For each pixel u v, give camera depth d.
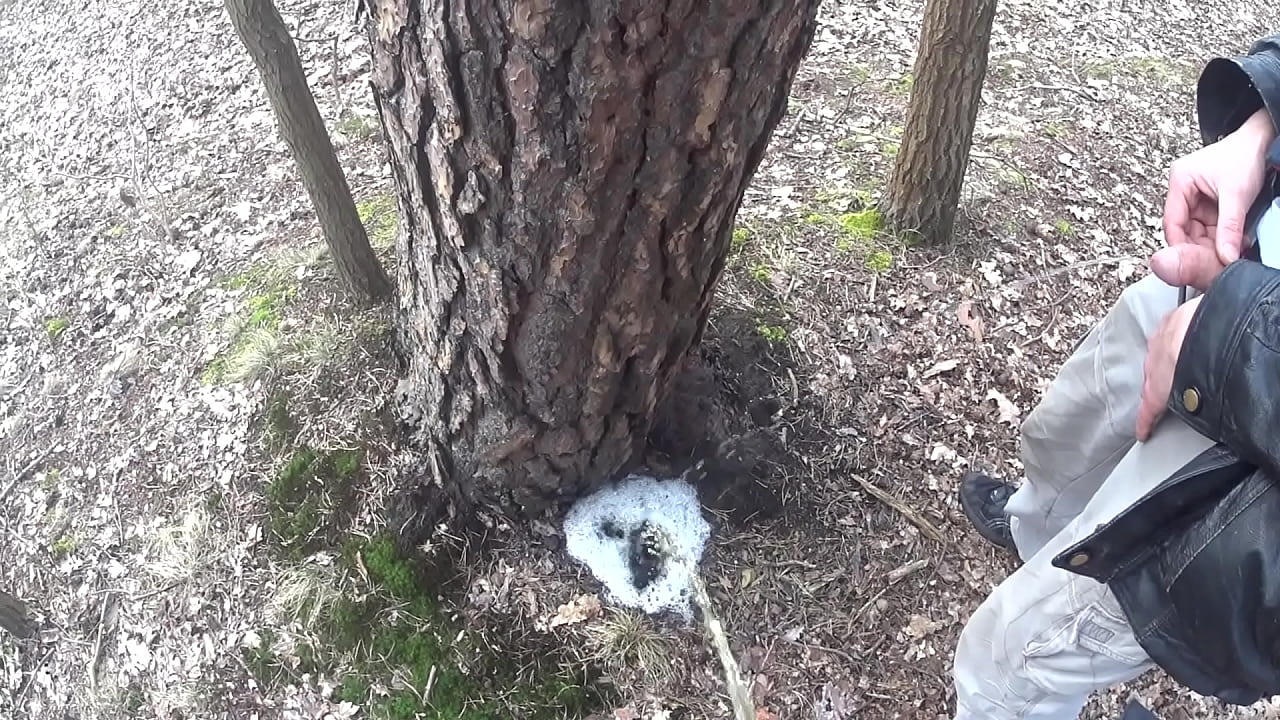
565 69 1.44
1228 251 1.35
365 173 3.71
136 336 3.38
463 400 2.27
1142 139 3.95
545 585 2.52
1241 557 1.27
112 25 5.01
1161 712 2.43
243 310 3.22
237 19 2.15
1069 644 1.70
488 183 1.68
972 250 3.32
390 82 1.65
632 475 2.63
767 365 2.89
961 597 2.57
